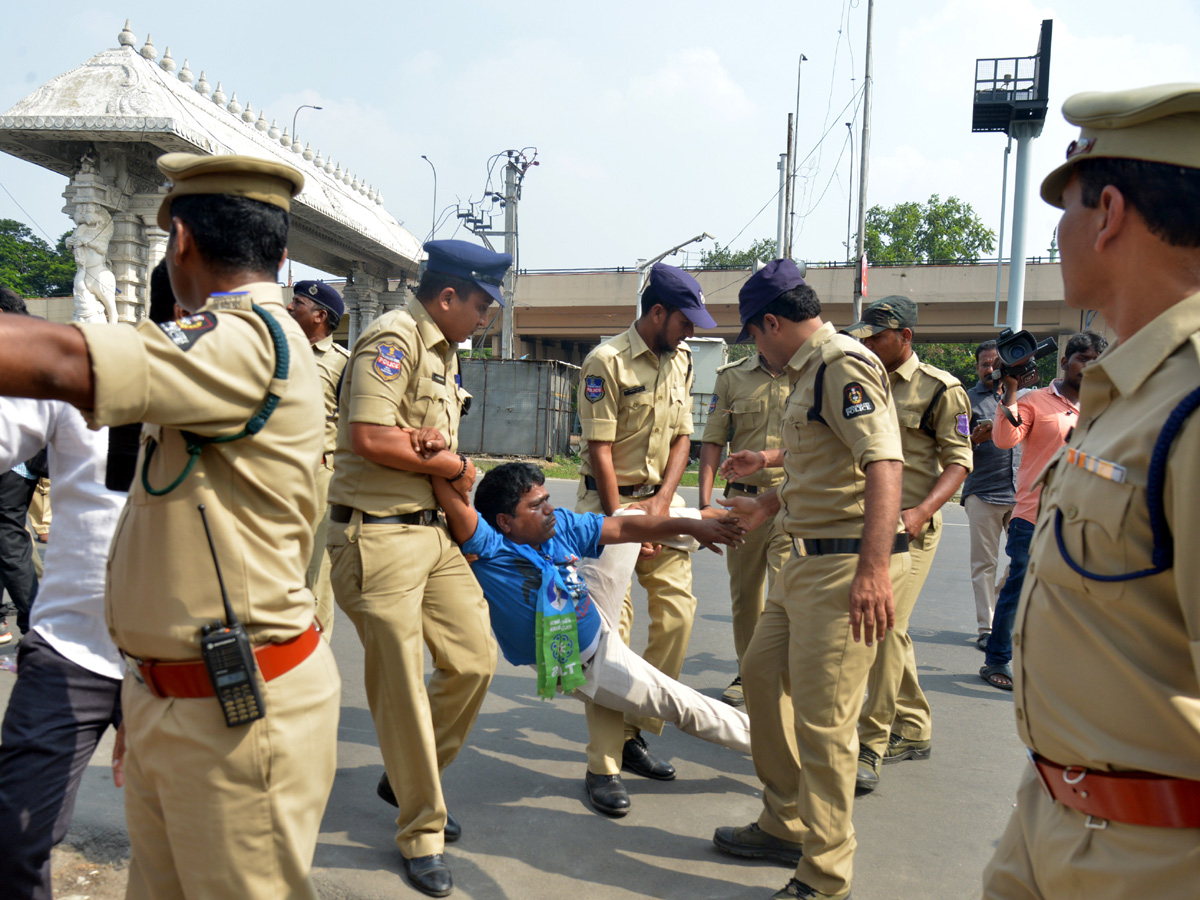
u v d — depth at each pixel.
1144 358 1.29
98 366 1.30
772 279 2.85
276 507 1.60
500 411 21.75
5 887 2.02
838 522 2.68
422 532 2.88
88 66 10.46
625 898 2.72
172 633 1.54
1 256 48.25
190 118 10.98
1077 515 1.32
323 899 2.63
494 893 2.72
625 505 3.86
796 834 2.95
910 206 49.22
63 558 2.11
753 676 2.98
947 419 3.79
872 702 3.67
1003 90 14.74
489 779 3.58
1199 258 1.31
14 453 2.05
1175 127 1.29
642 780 3.64
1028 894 1.49
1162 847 1.24
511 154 22.52
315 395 1.69
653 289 3.74
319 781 1.70
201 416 1.45
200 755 1.54
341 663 4.97
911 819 3.34
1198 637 1.16
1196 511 1.15
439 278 2.95
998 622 5.00
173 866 1.68
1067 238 1.43
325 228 14.70
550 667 3.06
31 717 2.05
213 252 1.66
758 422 4.71
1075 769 1.35
